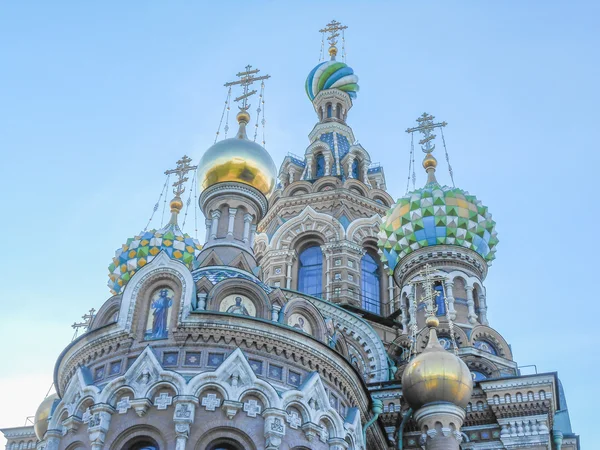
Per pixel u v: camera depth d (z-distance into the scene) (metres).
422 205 43.59
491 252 44.69
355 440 27.89
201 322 26.83
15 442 39.41
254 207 35.56
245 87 40.38
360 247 48.38
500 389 33.75
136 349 27.00
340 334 31.84
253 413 25.41
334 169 54.12
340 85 60.41
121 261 46.25
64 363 29.11
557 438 36.16
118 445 24.95
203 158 36.22
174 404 25.12
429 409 29.28
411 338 40.03
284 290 41.09
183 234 48.03
